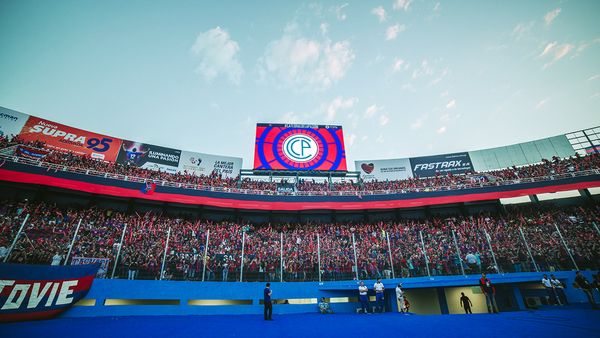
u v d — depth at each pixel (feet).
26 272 45.29
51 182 76.13
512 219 100.07
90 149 100.94
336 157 116.16
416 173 129.18
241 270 62.75
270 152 113.50
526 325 34.35
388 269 68.13
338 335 34.71
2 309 41.91
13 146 81.82
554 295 54.85
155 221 87.86
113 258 56.85
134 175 97.04
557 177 94.27
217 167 122.01
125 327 40.04
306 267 67.15
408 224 102.78
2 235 51.01
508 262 67.62
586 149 112.88
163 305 56.65
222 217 106.73
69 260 52.24
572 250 67.87
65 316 48.67
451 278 65.72
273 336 34.53
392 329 37.06
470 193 97.81
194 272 60.44
